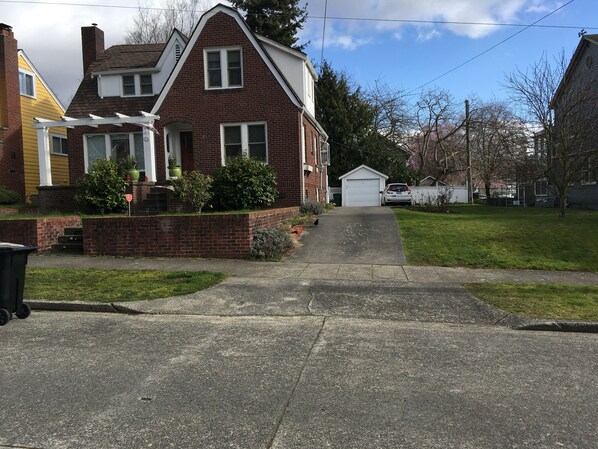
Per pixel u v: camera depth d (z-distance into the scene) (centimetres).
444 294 812
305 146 1967
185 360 517
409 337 607
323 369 492
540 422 378
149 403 409
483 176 4225
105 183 1530
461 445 343
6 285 659
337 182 3944
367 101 4428
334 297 795
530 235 1296
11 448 338
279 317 700
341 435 357
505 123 3744
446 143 4694
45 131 1728
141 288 838
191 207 1596
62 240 1244
